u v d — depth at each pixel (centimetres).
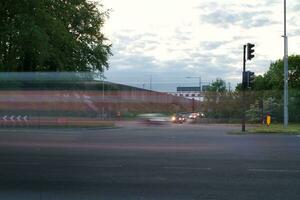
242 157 829
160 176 751
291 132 1591
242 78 2802
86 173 710
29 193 702
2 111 564
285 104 2147
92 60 4394
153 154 716
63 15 3903
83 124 589
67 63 3734
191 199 730
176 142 706
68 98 578
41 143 649
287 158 909
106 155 696
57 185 709
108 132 659
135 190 743
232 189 778
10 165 681
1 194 693
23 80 569
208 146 747
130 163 724
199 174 770
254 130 920
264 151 920
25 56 3159
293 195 757
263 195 752
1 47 3209
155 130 638
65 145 662
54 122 577
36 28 3152
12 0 3247
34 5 3278
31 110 571
